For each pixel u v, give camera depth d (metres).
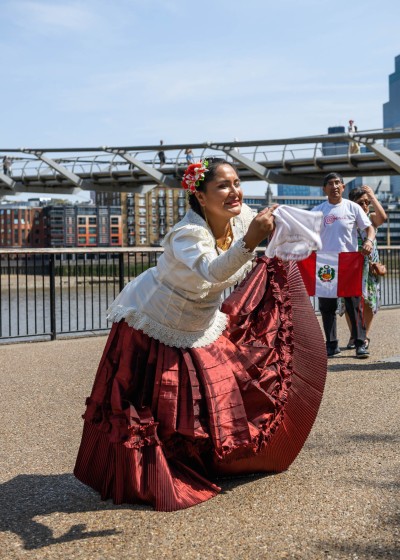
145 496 2.85
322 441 3.85
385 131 44.06
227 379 2.89
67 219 153.88
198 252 2.61
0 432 4.29
